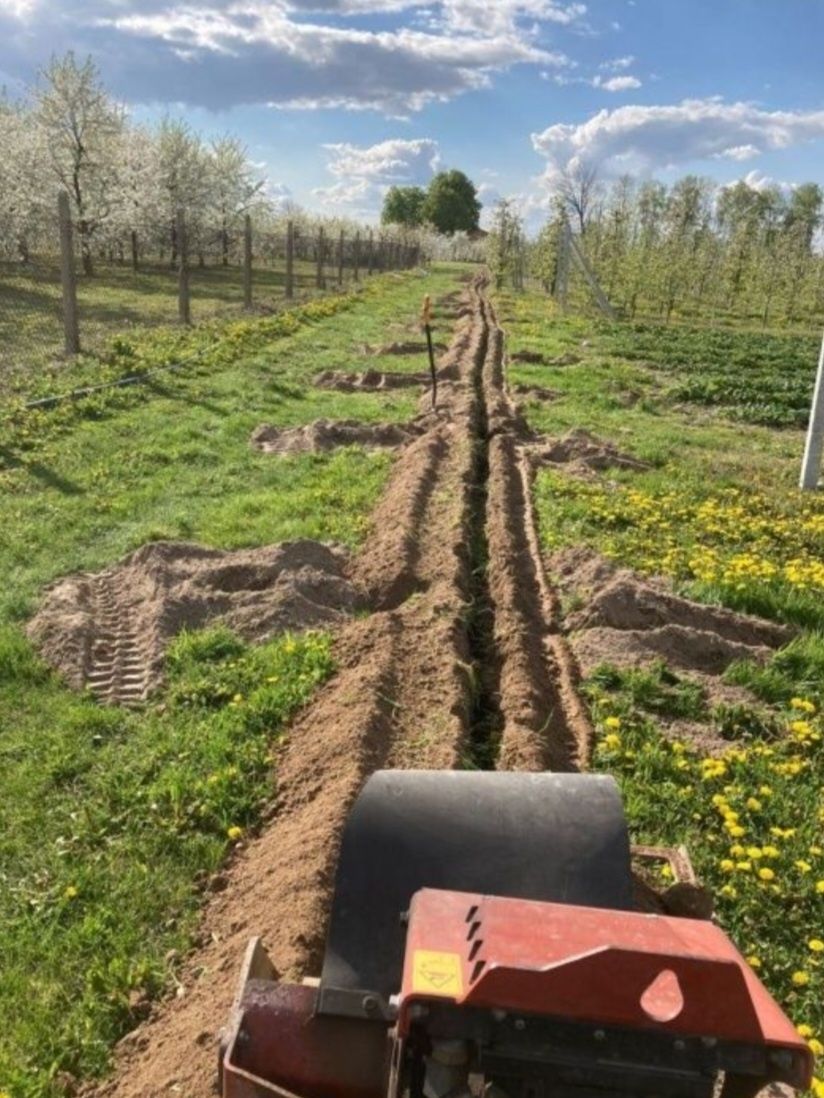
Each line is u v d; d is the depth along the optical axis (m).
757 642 8.04
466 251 104.88
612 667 7.07
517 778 3.20
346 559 8.89
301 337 22.81
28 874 4.90
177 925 4.58
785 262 43.06
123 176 42.94
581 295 43.94
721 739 6.48
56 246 38.88
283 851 4.83
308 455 12.44
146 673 6.88
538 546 9.61
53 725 6.23
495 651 7.48
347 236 74.25
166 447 12.44
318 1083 2.73
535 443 13.90
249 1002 2.81
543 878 2.93
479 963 2.15
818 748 6.41
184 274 22.45
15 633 7.26
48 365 16.25
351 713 6.04
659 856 4.49
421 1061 2.26
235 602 7.80
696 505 11.42
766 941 4.58
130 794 5.48
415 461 11.87
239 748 5.90
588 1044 2.11
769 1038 2.09
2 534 9.13
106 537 9.34
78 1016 4.04
